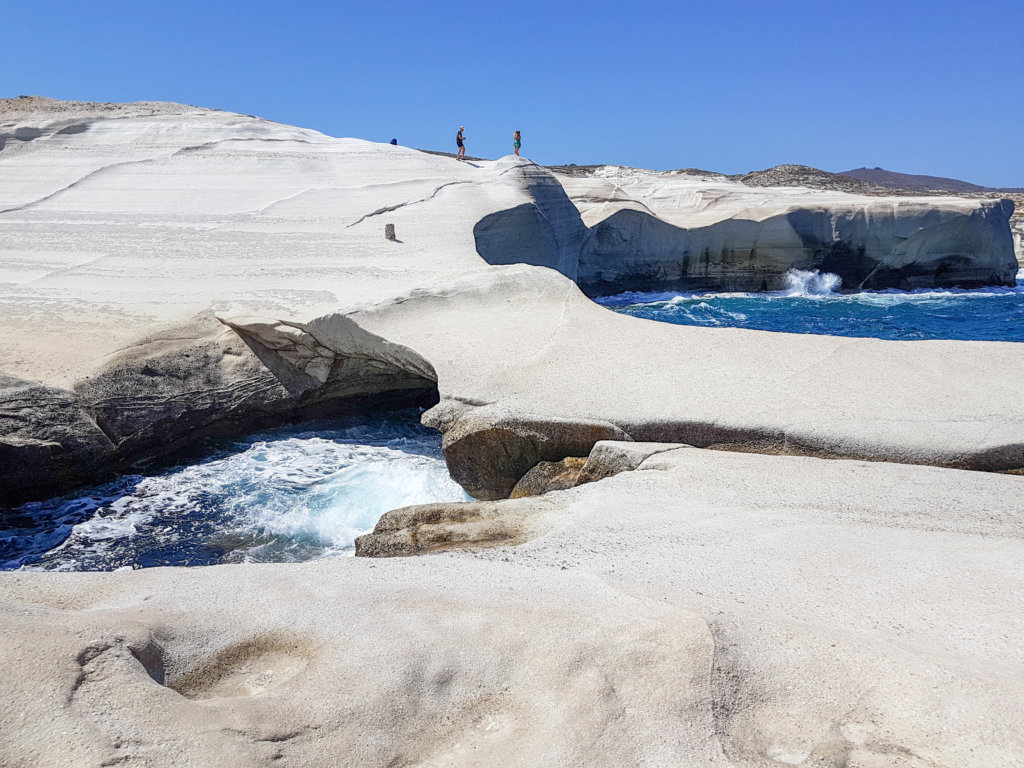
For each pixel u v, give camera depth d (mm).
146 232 19156
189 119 28625
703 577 3785
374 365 11312
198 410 10641
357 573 3900
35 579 3633
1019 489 5211
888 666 2863
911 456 6082
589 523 4902
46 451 9031
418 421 11891
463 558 4230
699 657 2910
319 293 13109
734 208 32031
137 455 10094
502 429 7465
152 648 2945
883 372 7754
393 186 23641
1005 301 26484
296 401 11391
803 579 3721
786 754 2559
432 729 2705
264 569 3939
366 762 2518
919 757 2461
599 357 8898
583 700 2738
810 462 6004
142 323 12086
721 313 24562
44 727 2357
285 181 24250
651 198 36219
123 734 2383
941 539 4234
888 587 3586
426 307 11156
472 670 2951
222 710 2625
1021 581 3566
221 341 11688
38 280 14766
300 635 3188
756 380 7797
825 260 29719
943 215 28828
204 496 9234
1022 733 2479
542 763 2484
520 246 21781
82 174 24453
